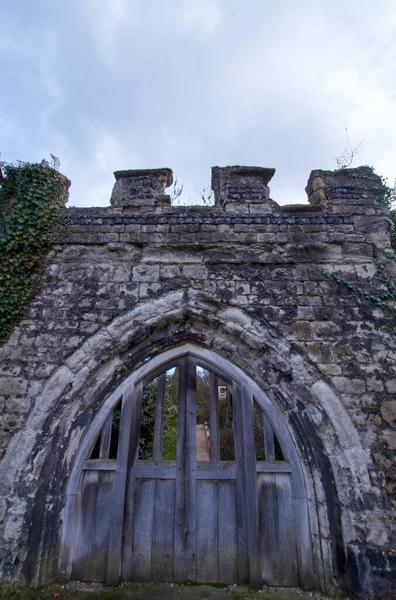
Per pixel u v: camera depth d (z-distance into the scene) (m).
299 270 3.66
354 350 3.35
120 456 3.26
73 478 3.22
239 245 3.75
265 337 3.41
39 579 2.85
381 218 3.88
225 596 2.84
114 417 5.14
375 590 2.66
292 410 3.29
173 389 7.17
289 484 3.23
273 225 3.83
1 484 3.01
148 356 3.58
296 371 3.30
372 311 3.48
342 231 3.81
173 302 3.55
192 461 3.32
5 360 3.37
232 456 5.82
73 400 3.31
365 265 3.68
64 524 3.09
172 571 3.03
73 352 3.40
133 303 3.57
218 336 3.57
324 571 2.90
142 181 4.22
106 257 3.78
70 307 3.56
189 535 3.11
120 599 2.79
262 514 3.16
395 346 3.35
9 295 3.55
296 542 3.06
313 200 4.20
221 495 3.24
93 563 3.05
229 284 3.62
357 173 4.17
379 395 3.19
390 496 2.90
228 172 4.23
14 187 4.00
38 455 3.11
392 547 2.76
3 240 3.68
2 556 2.82
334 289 3.58
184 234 3.80
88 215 3.96
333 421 3.13
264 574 3.00
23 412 3.21
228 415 6.16
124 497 3.17
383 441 3.05
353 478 2.97
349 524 2.88
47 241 3.81
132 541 3.11
